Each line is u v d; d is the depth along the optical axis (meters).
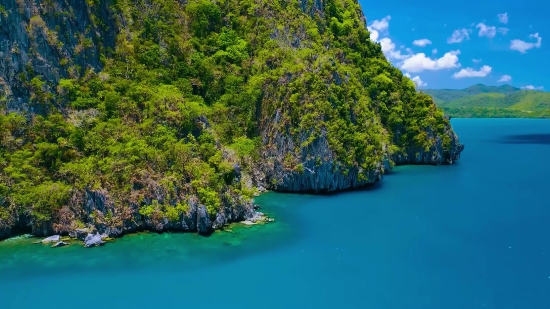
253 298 46.69
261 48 104.19
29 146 66.25
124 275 51.09
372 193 91.19
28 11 72.75
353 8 136.62
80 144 68.81
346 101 95.94
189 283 49.62
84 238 60.06
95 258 55.28
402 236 64.75
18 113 67.69
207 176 67.50
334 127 90.38
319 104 90.25
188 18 102.81
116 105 75.88
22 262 53.69
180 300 46.12
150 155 67.88
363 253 58.38
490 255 58.16
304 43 108.50
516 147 180.38
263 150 93.00
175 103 77.56
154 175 66.25
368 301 46.41
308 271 52.97
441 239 63.81
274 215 74.38
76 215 61.88
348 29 128.38
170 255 56.66
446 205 82.00
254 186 88.25
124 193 63.88
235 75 99.44
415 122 127.38
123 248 58.38
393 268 54.12
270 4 110.31
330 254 57.91
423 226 69.38
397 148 123.81
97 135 70.25
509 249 60.19
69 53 77.88
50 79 73.25
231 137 92.06
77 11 81.25
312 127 88.94
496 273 53.00
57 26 76.62
